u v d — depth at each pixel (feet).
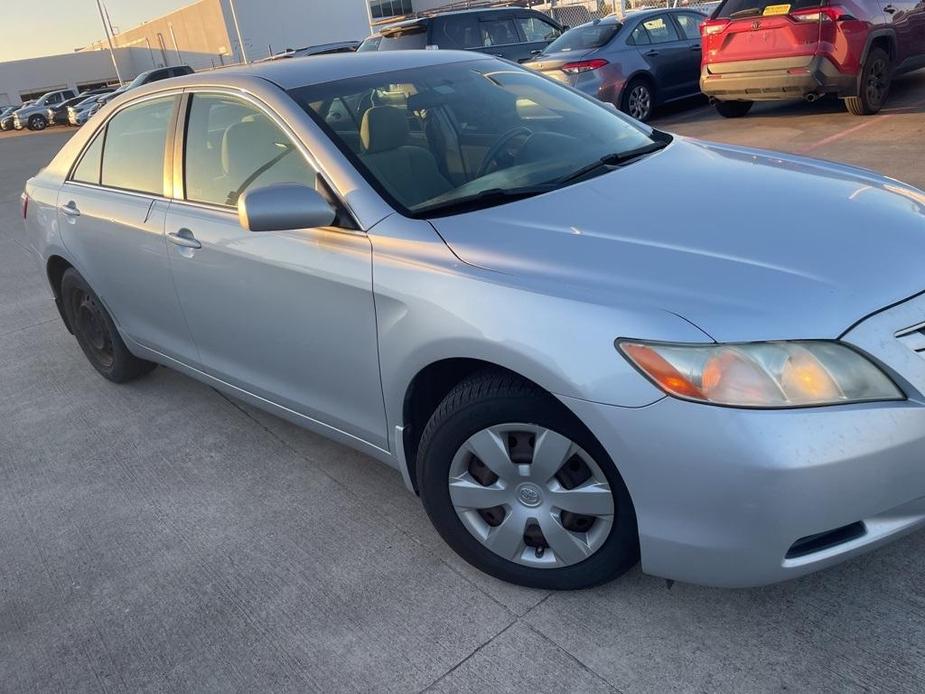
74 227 12.89
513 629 7.56
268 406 10.51
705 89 29.50
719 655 6.94
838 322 6.23
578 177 9.02
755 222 7.48
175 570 9.14
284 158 9.20
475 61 11.33
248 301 9.61
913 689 6.36
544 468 7.21
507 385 7.14
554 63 32.55
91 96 121.80
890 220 7.54
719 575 6.53
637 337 6.30
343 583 8.54
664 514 6.51
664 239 7.27
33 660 8.05
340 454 11.21
